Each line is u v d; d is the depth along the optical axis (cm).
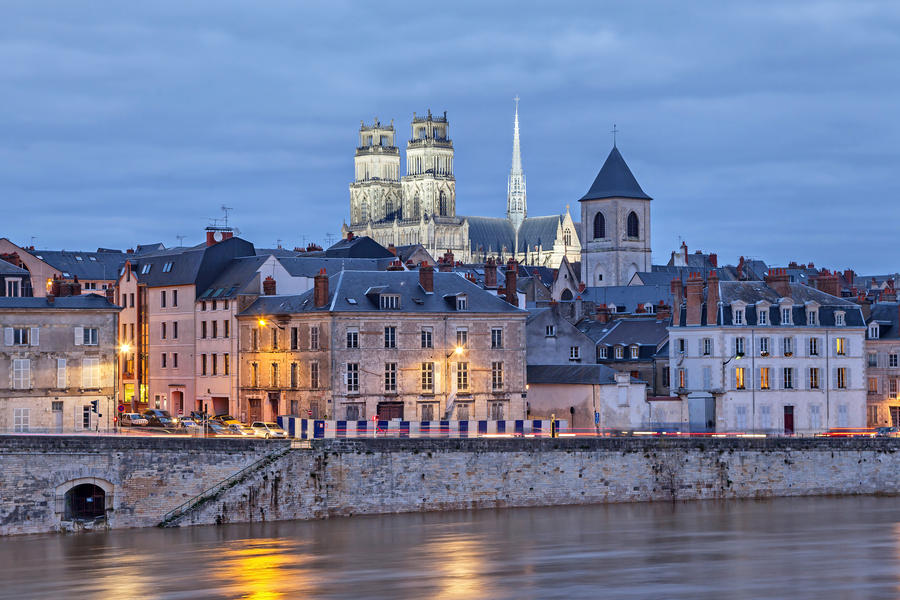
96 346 19375
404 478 16350
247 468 15788
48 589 12612
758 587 12588
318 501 15988
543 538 14925
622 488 17175
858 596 12231
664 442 17362
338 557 13912
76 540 14812
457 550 14275
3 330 18888
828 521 16062
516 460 16775
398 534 15100
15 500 15112
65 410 19200
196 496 15675
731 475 17625
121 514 15438
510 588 12556
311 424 18012
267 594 12369
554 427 18800
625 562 13700
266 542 14675
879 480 18125
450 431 18775
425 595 12294
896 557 13962
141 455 15512
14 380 18912
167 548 14362
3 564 13650
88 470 15350
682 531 15375
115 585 12744
